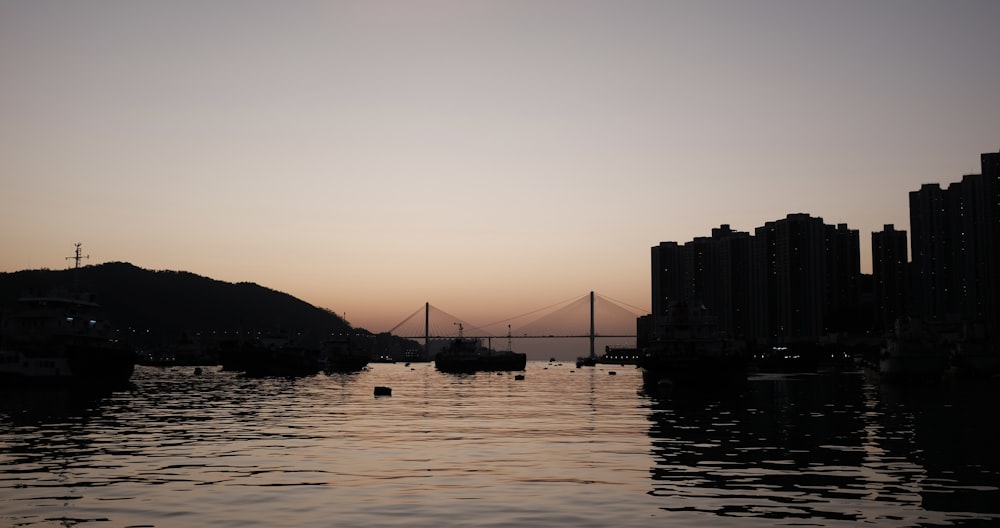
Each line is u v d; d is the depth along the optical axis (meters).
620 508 31.52
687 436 56.94
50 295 138.00
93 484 37.03
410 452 48.59
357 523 29.02
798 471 40.34
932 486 35.91
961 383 147.50
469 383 170.88
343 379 192.50
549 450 49.34
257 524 28.89
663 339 136.00
